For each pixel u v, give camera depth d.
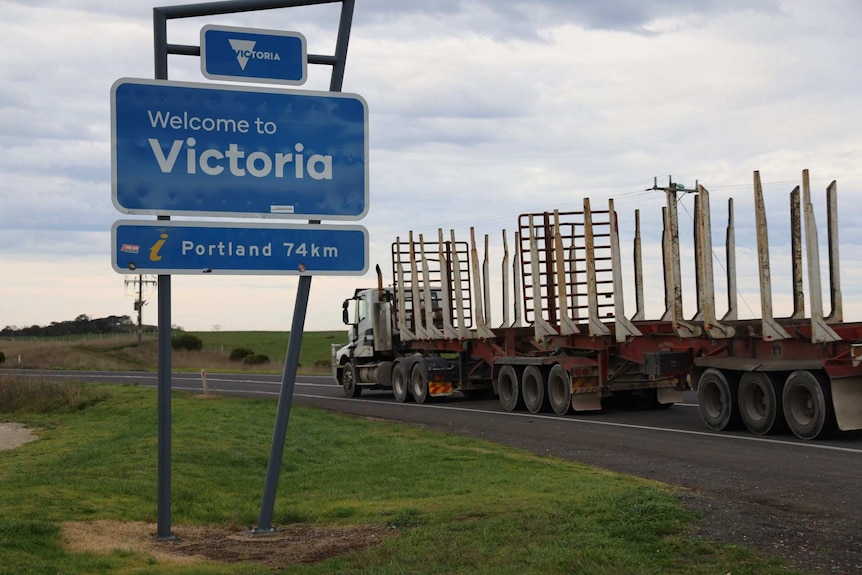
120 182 9.19
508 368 23.33
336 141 9.82
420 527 8.90
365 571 7.25
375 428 18.86
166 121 9.34
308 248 9.67
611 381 21.23
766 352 16.64
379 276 29.16
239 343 88.06
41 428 24.03
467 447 15.82
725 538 7.57
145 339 86.06
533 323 22.28
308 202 9.71
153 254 9.20
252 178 9.55
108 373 52.59
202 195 9.40
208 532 9.52
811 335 15.36
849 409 14.91
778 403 16.00
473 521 8.85
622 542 7.52
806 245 15.25
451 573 6.99
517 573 6.79
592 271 20.56
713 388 17.34
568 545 7.47
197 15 9.55
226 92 9.52
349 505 10.72
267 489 9.62
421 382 26.42
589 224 20.58
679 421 19.23
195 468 12.98
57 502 10.05
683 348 18.89
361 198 9.86
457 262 25.56
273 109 9.66
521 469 12.87
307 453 15.17
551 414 21.84
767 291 16.17
